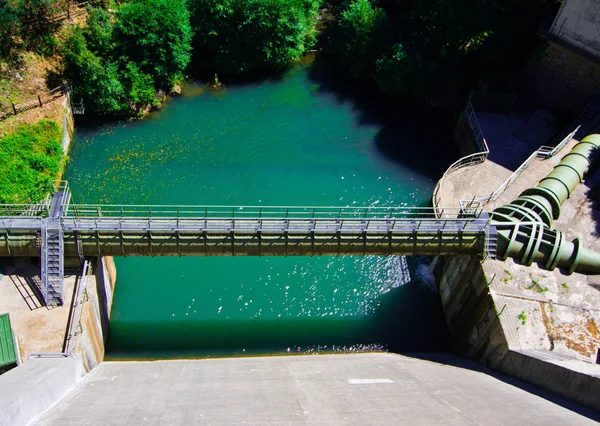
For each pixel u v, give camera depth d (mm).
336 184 40906
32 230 26594
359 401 20094
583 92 42031
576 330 26375
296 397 20422
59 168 39000
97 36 43312
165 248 27781
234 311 32344
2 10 39750
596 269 28781
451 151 44469
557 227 32688
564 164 34781
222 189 39875
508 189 35594
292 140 44438
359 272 34812
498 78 45812
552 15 42531
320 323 32156
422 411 18875
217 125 45531
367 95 49438
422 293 34375
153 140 43656
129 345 30359
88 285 27828
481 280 28641
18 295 26812
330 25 54812
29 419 16672
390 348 31484
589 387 19828
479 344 28438
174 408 18562
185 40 46188
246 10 47438
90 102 44188
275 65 51031
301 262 35000
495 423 17641
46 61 43000
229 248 28078
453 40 45594
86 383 22922
